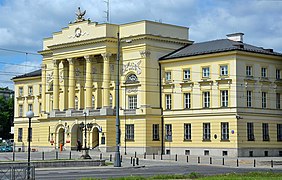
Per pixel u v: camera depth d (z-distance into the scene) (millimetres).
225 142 79625
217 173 47531
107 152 88812
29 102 116812
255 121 81375
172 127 87562
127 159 74625
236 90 79312
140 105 88500
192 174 41219
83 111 95188
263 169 56594
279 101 86000
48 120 103500
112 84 93875
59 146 100375
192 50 88438
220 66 81688
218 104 81375
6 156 80062
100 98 96188
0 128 166500
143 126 87250
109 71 92750
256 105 82000
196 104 84438
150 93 88562
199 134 83375
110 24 92688
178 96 87125
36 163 52656
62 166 54781
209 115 82188
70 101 99062
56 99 102375
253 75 82125
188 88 85812
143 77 88312
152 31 90062
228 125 79688
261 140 81688
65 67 102188
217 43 87312
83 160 57000
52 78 105562
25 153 93125
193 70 85312
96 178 38688
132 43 90562
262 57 83562
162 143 88562
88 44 94938
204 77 83625
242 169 56312
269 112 83688
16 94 120562
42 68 108188
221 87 81312
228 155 79062
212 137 81500
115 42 92812
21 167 37250
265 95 83938
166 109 88812
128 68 91312
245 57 81250
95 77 96875
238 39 89500
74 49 97938
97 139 93938
